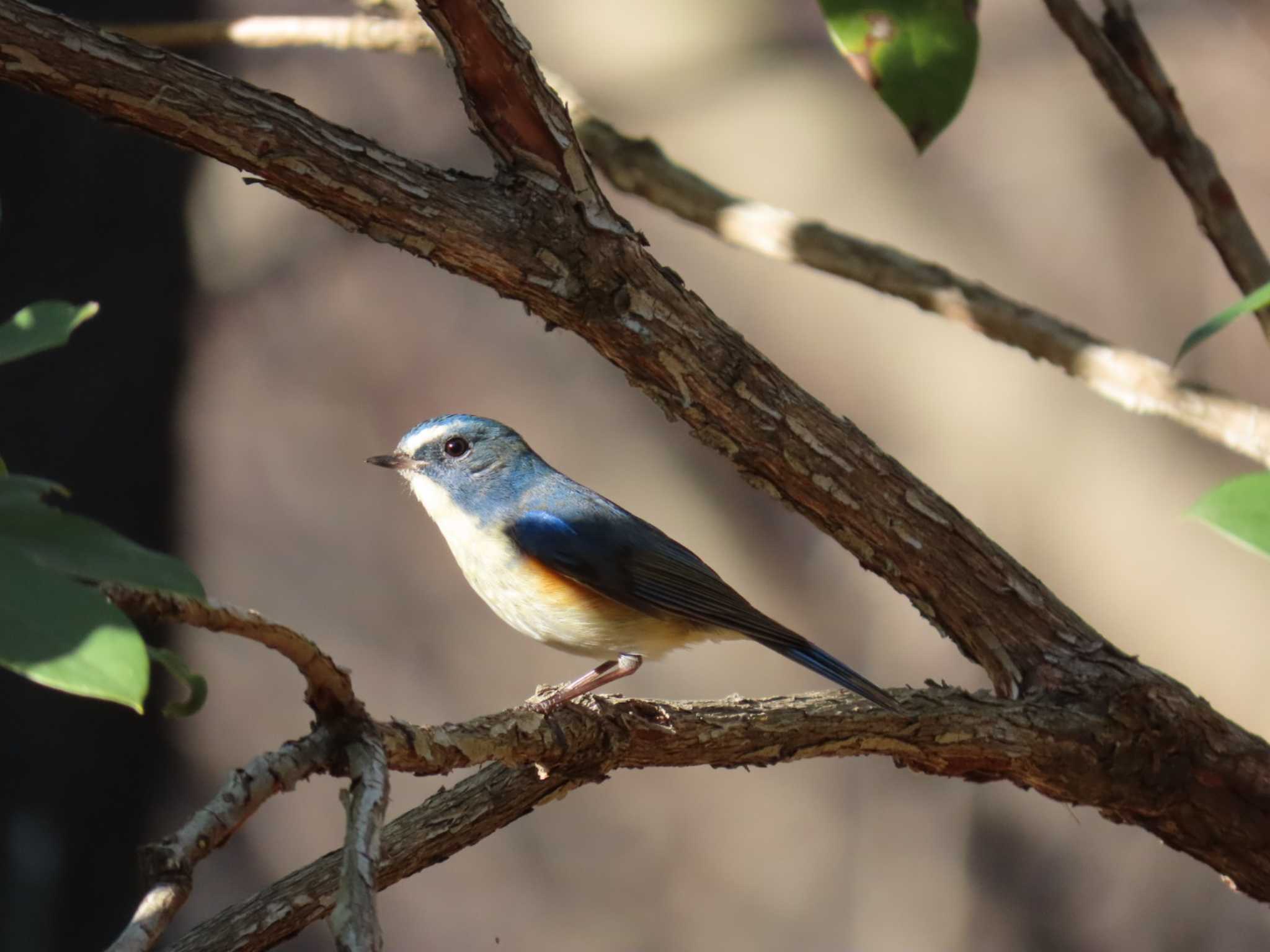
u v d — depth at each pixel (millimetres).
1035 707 5070
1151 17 11586
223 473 12391
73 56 3908
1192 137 5547
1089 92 11828
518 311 12367
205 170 12570
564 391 12312
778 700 5027
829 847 11891
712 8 12477
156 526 12367
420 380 12320
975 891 11711
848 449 4969
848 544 5164
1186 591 11430
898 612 11938
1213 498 2650
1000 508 11734
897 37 4484
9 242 12500
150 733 12305
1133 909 11516
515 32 4270
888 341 11945
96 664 2186
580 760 4691
